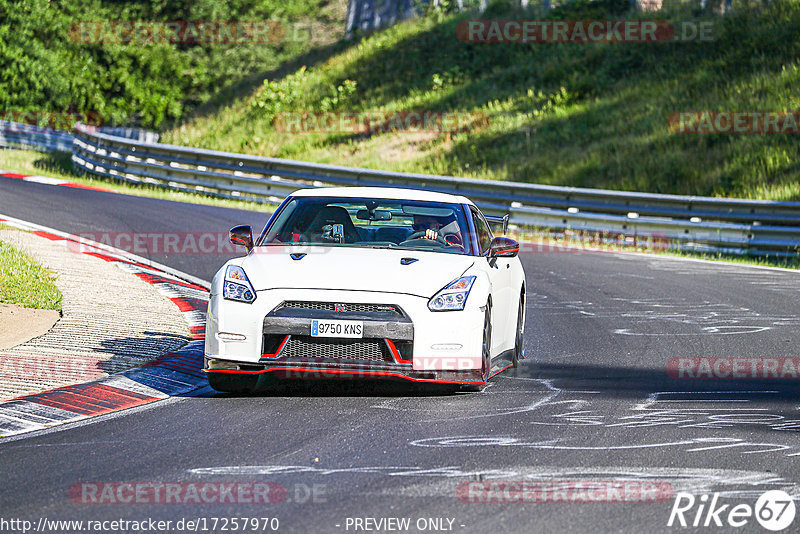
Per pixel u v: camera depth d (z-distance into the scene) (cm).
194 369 2794
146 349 2973
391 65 14012
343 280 2425
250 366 2386
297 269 2469
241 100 14250
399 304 2375
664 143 9500
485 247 2859
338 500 1606
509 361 2886
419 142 11288
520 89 12250
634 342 3438
